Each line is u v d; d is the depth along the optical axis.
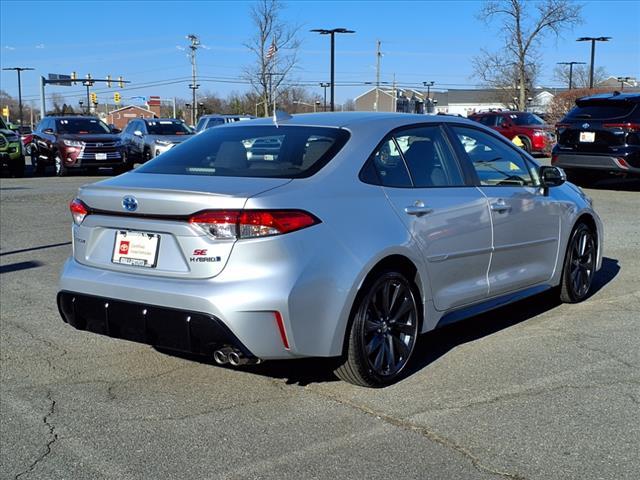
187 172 4.47
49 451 3.71
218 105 71.88
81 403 4.31
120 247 4.29
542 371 4.75
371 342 4.37
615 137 13.82
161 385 4.59
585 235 6.45
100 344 5.41
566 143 14.59
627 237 9.67
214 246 3.91
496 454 3.61
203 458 3.61
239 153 4.60
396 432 3.87
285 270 3.88
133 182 4.32
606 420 3.98
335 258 4.07
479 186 5.23
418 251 4.57
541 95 64.75
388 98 80.06
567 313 6.14
